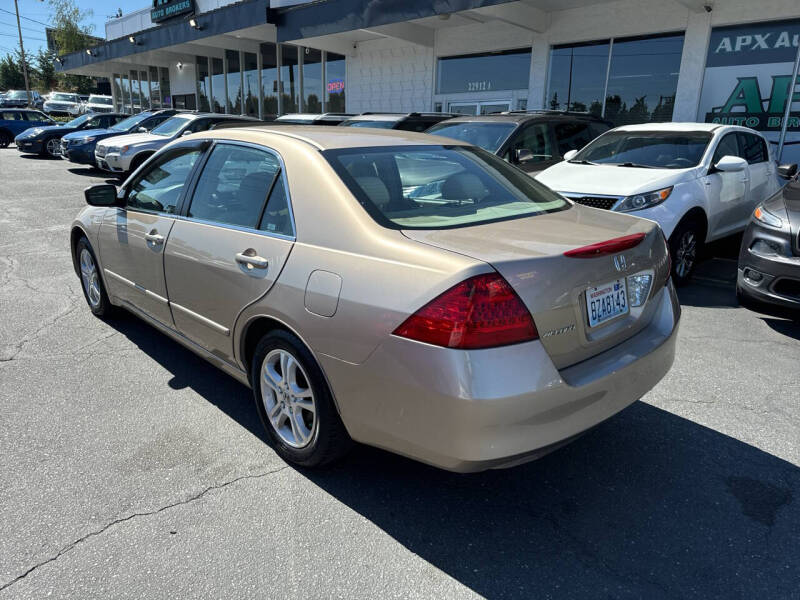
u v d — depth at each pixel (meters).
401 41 15.55
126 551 2.33
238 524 2.50
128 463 2.91
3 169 16.34
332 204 2.62
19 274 6.24
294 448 2.86
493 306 2.09
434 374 2.11
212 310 3.15
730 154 6.86
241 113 22.62
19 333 4.59
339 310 2.39
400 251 2.31
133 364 4.06
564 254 2.29
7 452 2.99
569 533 2.48
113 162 13.16
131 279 4.00
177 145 3.76
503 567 2.29
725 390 3.77
